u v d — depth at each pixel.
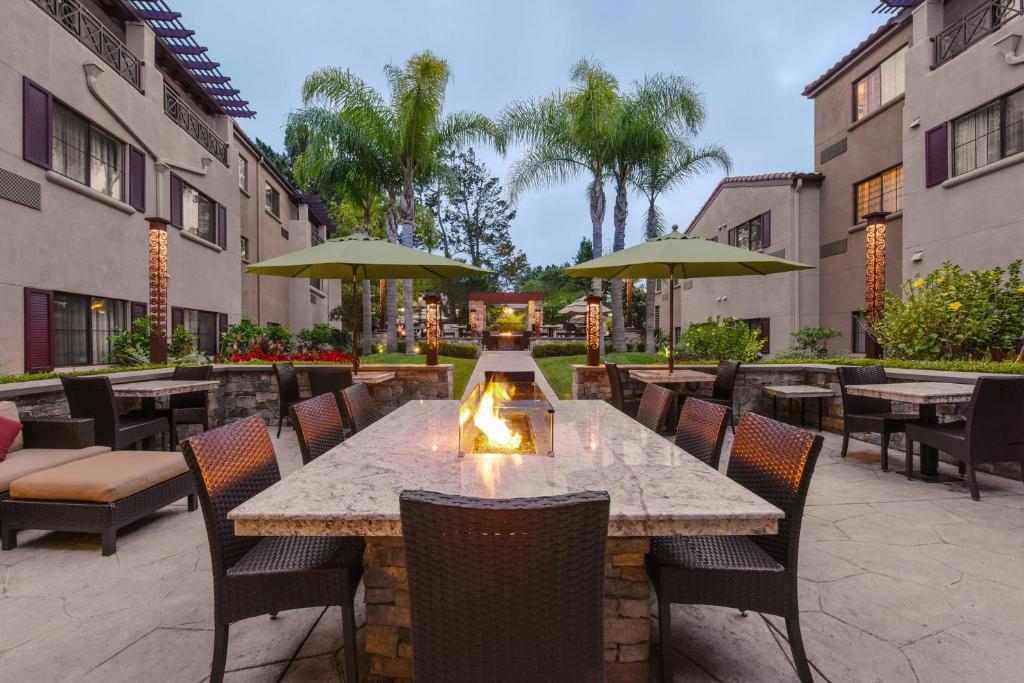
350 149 13.52
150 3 10.14
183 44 11.09
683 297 19.69
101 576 2.76
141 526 3.51
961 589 2.55
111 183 9.01
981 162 8.18
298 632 2.24
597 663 1.25
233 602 1.78
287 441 6.14
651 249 6.36
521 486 1.71
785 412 7.16
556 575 1.20
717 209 16.72
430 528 1.20
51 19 7.54
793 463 1.85
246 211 15.64
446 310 35.12
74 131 8.16
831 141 12.85
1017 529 3.32
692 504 1.53
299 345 17.20
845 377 5.26
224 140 13.47
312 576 1.81
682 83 13.38
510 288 45.41
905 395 4.21
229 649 2.12
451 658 1.23
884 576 2.69
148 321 8.51
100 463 3.45
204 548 3.14
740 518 1.46
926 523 3.43
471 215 45.44
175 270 10.80
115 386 4.79
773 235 13.91
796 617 1.82
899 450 5.43
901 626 2.24
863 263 11.84
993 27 7.96
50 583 2.68
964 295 6.41
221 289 12.98
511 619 1.21
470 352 18.17
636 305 28.02
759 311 14.47
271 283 17.80
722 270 7.27
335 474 1.85
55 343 7.78
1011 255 7.63
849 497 3.96
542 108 14.14
